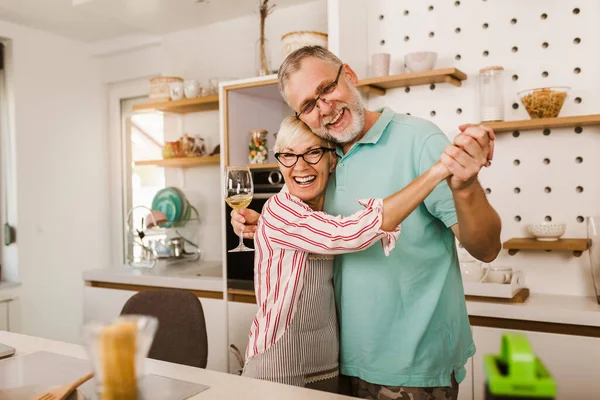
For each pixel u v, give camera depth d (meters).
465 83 2.54
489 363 0.62
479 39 2.51
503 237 2.47
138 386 0.74
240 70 3.45
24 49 3.70
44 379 1.13
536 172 2.39
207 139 3.60
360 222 1.17
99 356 0.72
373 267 1.33
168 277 2.98
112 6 3.16
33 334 3.72
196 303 1.85
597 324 1.93
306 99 1.31
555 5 2.35
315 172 1.38
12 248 3.67
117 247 4.22
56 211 3.89
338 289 1.42
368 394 1.37
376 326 1.32
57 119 3.91
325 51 1.33
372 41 2.77
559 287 2.37
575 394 1.95
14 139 3.64
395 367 1.31
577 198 2.32
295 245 1.27
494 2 2.47
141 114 4.04
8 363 1.25
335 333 1.40
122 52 4.06
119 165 4.20
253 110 2.96
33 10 3.38
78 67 4.06
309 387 1.33
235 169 1.51
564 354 1.97
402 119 1.38
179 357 1.82
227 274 2.75
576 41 2.32
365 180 1.36
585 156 2.29
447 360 1.34
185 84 3.25
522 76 2.43
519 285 2.29
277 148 1.39
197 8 3.22
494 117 2.34
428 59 2.43
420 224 1.32
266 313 1.34
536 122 2.23
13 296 3.61
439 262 1.34
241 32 3.43
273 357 1.30
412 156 1.33
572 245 2.16
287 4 3.20
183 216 3.53
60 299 3.90
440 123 2.58
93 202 4.16
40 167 3.79
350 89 1.34
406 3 2.68
